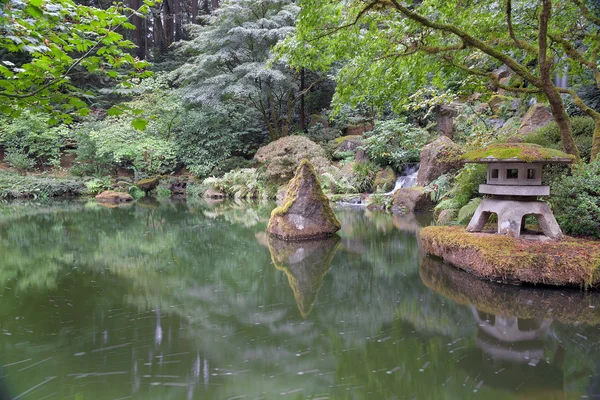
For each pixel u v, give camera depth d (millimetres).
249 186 13328
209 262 4770
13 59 12695
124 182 14766
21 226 7598
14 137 14727
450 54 5352
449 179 9062
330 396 1903
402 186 10852
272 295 3502
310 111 17641
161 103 15477
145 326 2764
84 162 15469
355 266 4543
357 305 3242
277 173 12672
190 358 2293
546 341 2539
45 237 6449
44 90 2018
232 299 3387
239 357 2307
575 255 3389
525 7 5543
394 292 3578
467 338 2594
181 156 16141
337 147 13984
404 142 11273
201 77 15375
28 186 13461
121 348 2410
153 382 2018
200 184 15406
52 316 2951
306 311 3096
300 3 4176
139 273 4246
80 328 2725
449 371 2160
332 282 3916
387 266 4523
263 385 1998
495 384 2021
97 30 1965
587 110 4812
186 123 15852
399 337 2604
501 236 4023
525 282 3549
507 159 3812
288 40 4801
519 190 3879
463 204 6348
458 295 3459
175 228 7383
